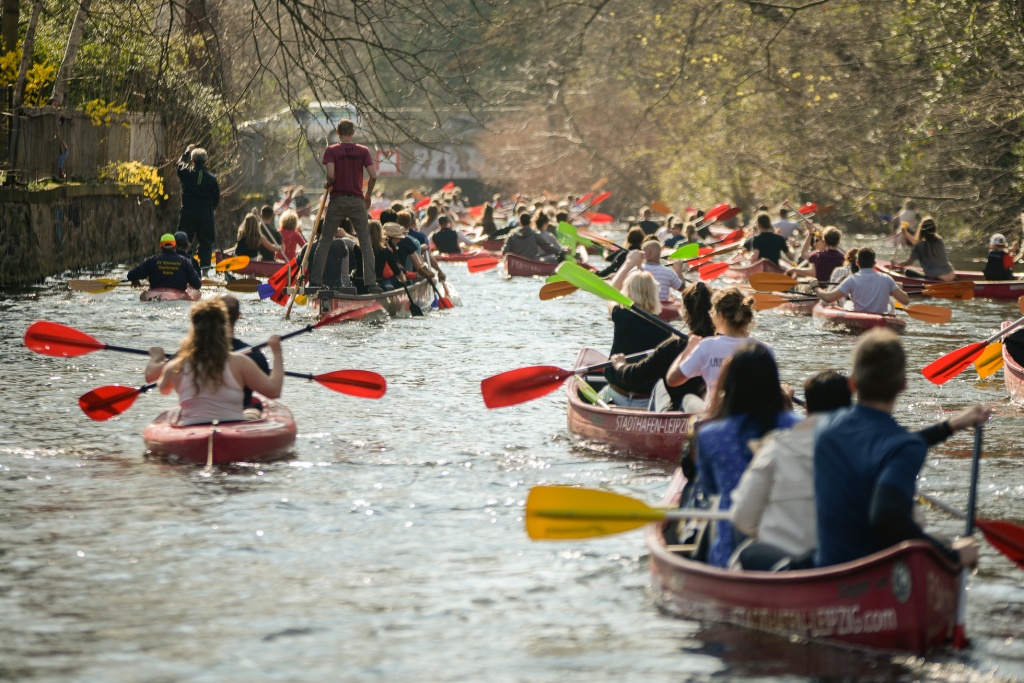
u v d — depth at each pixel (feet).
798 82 309.83
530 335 140.15
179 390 78.54
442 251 266.16
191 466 74.38
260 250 210.18
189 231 209.87
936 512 66.49
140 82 250.16
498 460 78.18
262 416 80.33
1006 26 242.17
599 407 82.99
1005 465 77.92
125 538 59.57
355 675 43.52
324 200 155.33
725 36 317.42
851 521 43.39
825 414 45.21
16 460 75.15
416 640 46.93
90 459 75.77
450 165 561.43
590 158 480.23
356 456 78.33
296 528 61.82
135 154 242.17
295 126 351.25
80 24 203.31
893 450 42.16
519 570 55.67
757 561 46.26
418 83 205.87
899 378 43.27
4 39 187.42
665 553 50.03
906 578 42.29
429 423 89.97
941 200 262.26
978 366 102.99
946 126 255.91
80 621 48.52
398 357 121.60
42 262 188.65
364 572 55.16
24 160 185.88
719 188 375.45
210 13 261.85
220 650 45.73
